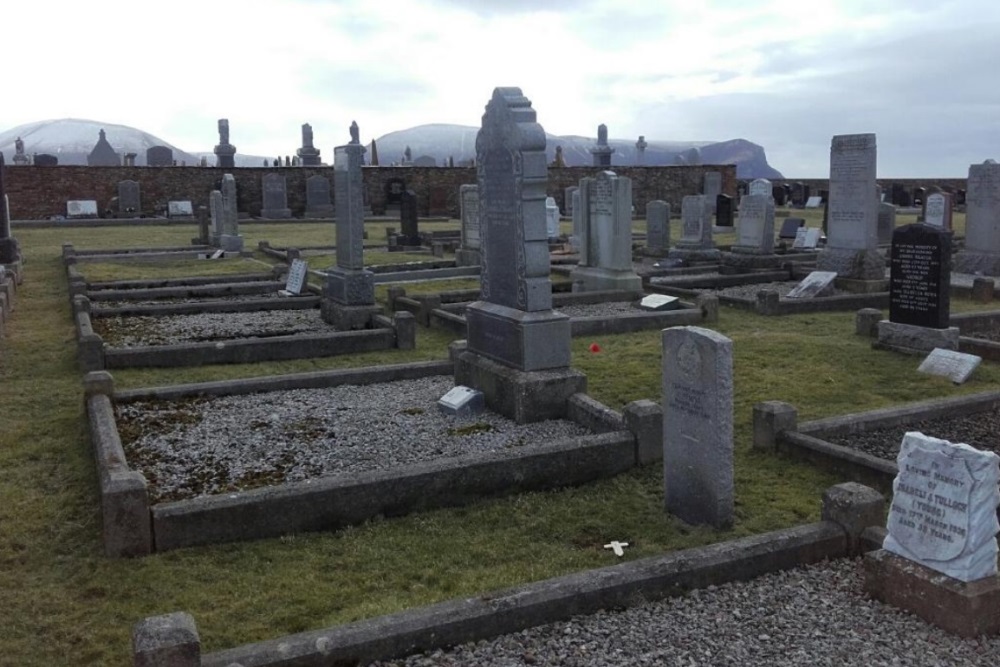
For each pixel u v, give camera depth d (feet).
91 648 14.56
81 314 41.55
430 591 16.52
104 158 195.52
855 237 55.88
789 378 32.45
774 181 172.86
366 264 70.69
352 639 13.58
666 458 20.33
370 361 37.09
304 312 48.42
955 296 52.95
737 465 23.26
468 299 51.72
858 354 36.27
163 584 16.87
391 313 49.26
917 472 15.19
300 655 13.25
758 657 13.70
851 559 17.31
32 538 18.86
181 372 34.78
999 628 14.44
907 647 13.98
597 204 55.06
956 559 14.52
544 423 26.81
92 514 20.07
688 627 14.70
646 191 158.10
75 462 23.56
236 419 27.48
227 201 81.66
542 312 27.61
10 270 57.67
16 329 43.01
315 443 25.08
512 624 14.58
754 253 70.79
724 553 16.46
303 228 116.26
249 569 17.58
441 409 28.40
